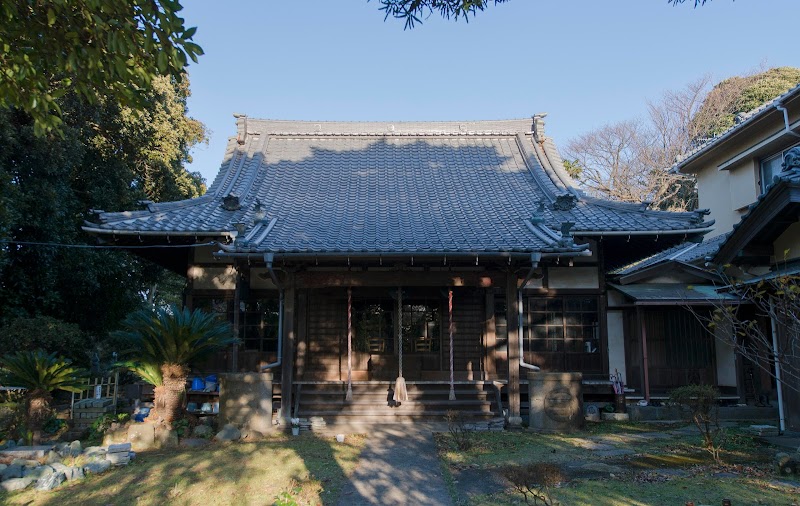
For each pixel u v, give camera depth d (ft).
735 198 51.75
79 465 25.36
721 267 24.88
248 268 41.39
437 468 24.95
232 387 33.81
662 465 24.80
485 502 19.74
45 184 46.96
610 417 38.86
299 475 23.79
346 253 34.24
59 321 46.80
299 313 43.83
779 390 30.40
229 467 25.17
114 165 57.98
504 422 35.58
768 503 18.70
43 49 18.08
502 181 52.34
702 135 99.09
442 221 42.14
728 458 26.07
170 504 20.24
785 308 18.72
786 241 23.07
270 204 46.44
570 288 44.42
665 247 46.47
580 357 44.09
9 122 41.83
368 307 47.09
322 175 52.95
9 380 30.14
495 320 45.62
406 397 38.50
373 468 25.02
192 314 34.71
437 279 36.88
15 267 48.75
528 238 37.19
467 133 60.13
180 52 17.78
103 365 49.03
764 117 44.60
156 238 41.96
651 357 43.29
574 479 22.41
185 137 68.54
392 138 60.18
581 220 43.39
